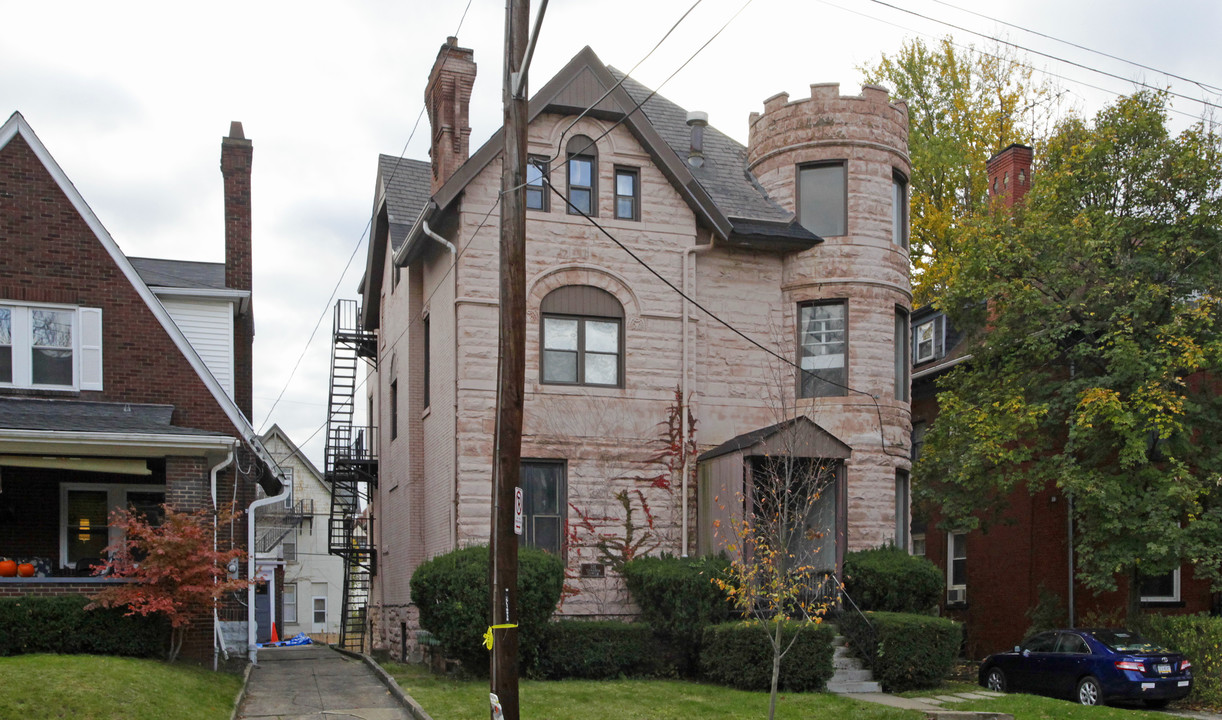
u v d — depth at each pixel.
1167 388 20.64
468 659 18.02
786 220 23.95
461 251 21.05
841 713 16.00
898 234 25.05
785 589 16.89
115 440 17.00
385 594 27.03
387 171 26.73
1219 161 22.30
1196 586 25.17
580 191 22.30
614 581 21.17
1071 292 23.44
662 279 22.45
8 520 19.58
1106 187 23.22
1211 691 20.09
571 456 21.30
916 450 31.47
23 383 18.86
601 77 22.39
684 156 24.84
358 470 29.95
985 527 24.44
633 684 18.11
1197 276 22.06
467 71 23.22
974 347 24.39
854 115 24.23
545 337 21.67
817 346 23.83
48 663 14.65
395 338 26.64
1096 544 22.70
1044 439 22.91
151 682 14.84
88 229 19.58
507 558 13.02
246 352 25.61
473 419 20.70
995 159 30.81
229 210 24.42
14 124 19.25
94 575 19.17
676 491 21.92
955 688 19.97
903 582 21.23
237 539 21.67
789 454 19.66
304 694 17.08
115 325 19.52
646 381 22.06
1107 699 18.84
